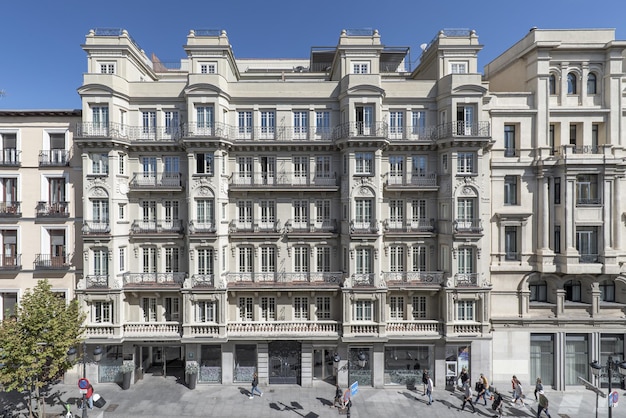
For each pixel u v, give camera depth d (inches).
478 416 1078.4
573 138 1284.4
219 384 1250.6
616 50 1230.3
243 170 1273.4
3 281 1249.4
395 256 1282.0
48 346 972.6
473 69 1275.8
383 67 1771.7
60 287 1246.3
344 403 964.0
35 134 1256.2
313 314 1270.9
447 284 1214.3
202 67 1261.1
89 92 1181.1
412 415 1082.1
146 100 1249.4
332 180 1261.1
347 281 1211.2
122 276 1225.4
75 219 1246.3
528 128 1256.2
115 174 1200.2
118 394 1183.6
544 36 1245.1
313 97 1264.8
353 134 1202.0
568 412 1107.3
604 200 1200.8
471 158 1219.9
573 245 1204.5
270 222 1278.3
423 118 1278.3
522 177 1254.3
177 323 1229.7
